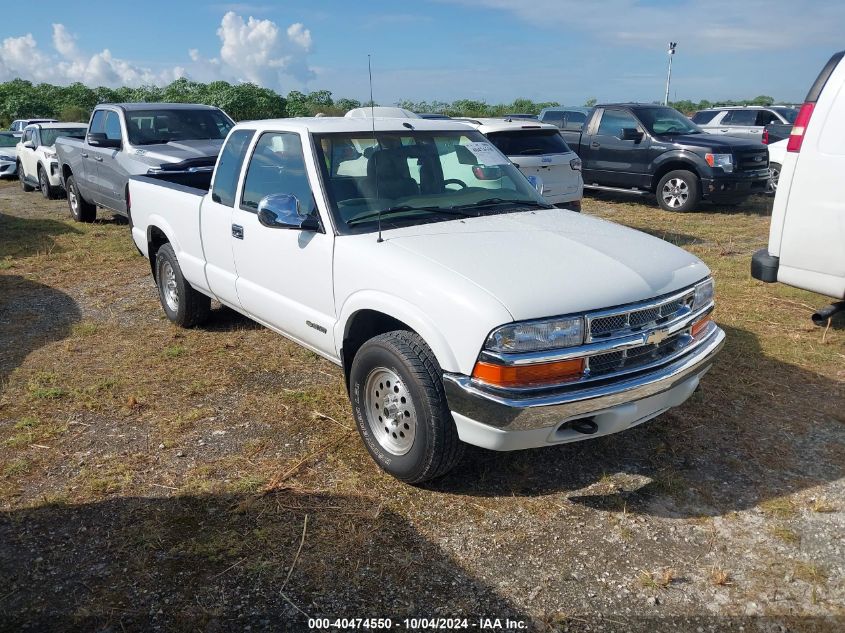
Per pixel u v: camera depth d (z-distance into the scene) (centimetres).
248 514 345
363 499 358
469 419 321
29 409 463
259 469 386
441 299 325
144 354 557
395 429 367
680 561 311
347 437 422
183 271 576
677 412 450
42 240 1015
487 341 309
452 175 453
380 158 430
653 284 344
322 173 412
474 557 314
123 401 473
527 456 400
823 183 524
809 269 546
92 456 403
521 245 368
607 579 300
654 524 338
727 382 491
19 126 2220
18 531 333
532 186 486
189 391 486
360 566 308
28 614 281
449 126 480
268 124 470
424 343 344
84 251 934
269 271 454
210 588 295
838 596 288
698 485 370
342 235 391
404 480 366
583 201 1392
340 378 509
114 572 305
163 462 395
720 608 282
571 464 392
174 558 313
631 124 1284
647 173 1260
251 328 618
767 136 1507
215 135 1055
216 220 507
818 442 411
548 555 316
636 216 1189
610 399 321
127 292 743
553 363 314
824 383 489
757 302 670
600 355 325
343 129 434
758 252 588
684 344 360
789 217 549
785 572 303
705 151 1172
